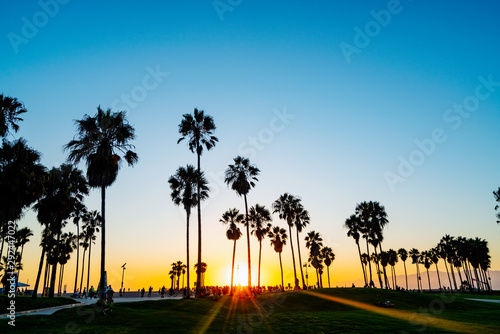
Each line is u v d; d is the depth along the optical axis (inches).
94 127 1028.5
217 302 1374.3
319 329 852.6
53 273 1353.3
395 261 4483.3
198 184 1583.4
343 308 1424.7
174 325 811.4
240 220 2268.7
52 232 1414.9
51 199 1307.8
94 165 995.3
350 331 815.7
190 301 1277.1
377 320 1013.8
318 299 1584.6
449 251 4343.0
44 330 629.3
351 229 3078.2
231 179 1948.8
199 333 736.3
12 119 1174.3
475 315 1192.2
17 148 1107.3
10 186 1062.4
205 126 1697.8
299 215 2758.4
